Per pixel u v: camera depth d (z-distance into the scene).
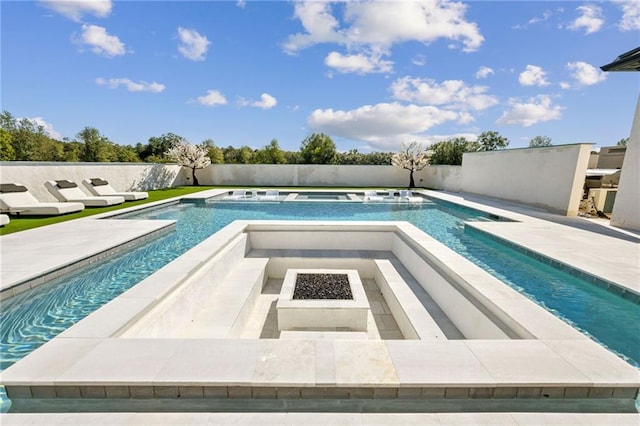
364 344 1.89
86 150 28.39
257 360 1.73
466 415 1.56
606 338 2.83
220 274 3.88
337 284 3.64
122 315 2.22
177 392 1.60
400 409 1.59
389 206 10.80
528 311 2.36
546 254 4.47
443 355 1.80
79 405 1.59
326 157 30.44
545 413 1.57
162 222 6.50
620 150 13.16
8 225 6.02
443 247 3.97
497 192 11.11
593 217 7.76
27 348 2.60
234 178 18.31
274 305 3.89
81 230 5.64
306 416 1.54
